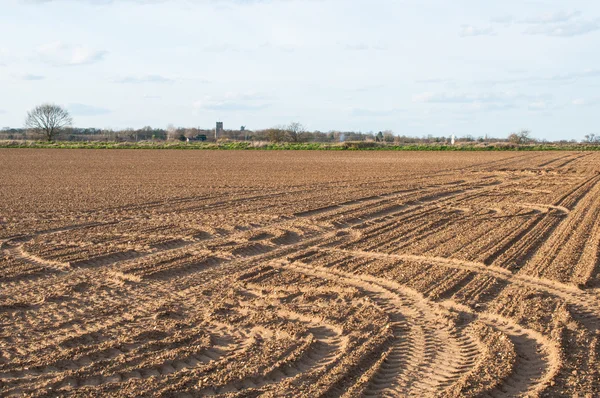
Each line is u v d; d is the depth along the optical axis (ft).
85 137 441.68
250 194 81.35
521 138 321.93
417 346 25.93
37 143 287.48
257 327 28.32
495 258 41.65
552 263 39.86
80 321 29.37
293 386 21.71
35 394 21.17
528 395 21.12
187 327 28.45
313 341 26.17
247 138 414.00
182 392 21.36
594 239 47.47
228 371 23.16
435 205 69.62
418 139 396.98
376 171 126.62
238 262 41.60
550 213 61.67
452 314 29.58
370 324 28.58
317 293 33.68
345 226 55.77
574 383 21.99
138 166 141.28
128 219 59.77
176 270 39.17
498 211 64.08
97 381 22.41
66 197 77.87
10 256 43.45
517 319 28.94
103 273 38.45
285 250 45.37
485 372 22.86
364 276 37.14
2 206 69.00
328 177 110.83
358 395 21.02
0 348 25.73
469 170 128.57
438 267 39.09
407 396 21.15
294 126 344.69
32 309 31.32
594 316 29.63
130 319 29.53
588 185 90.33
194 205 69.87
